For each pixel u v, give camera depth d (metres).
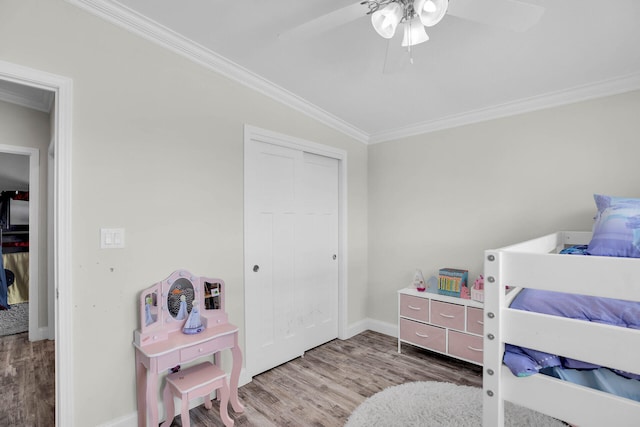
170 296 1.85
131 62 1.72
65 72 1.50
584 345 0.95
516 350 1.10
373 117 3.03
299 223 2.81
